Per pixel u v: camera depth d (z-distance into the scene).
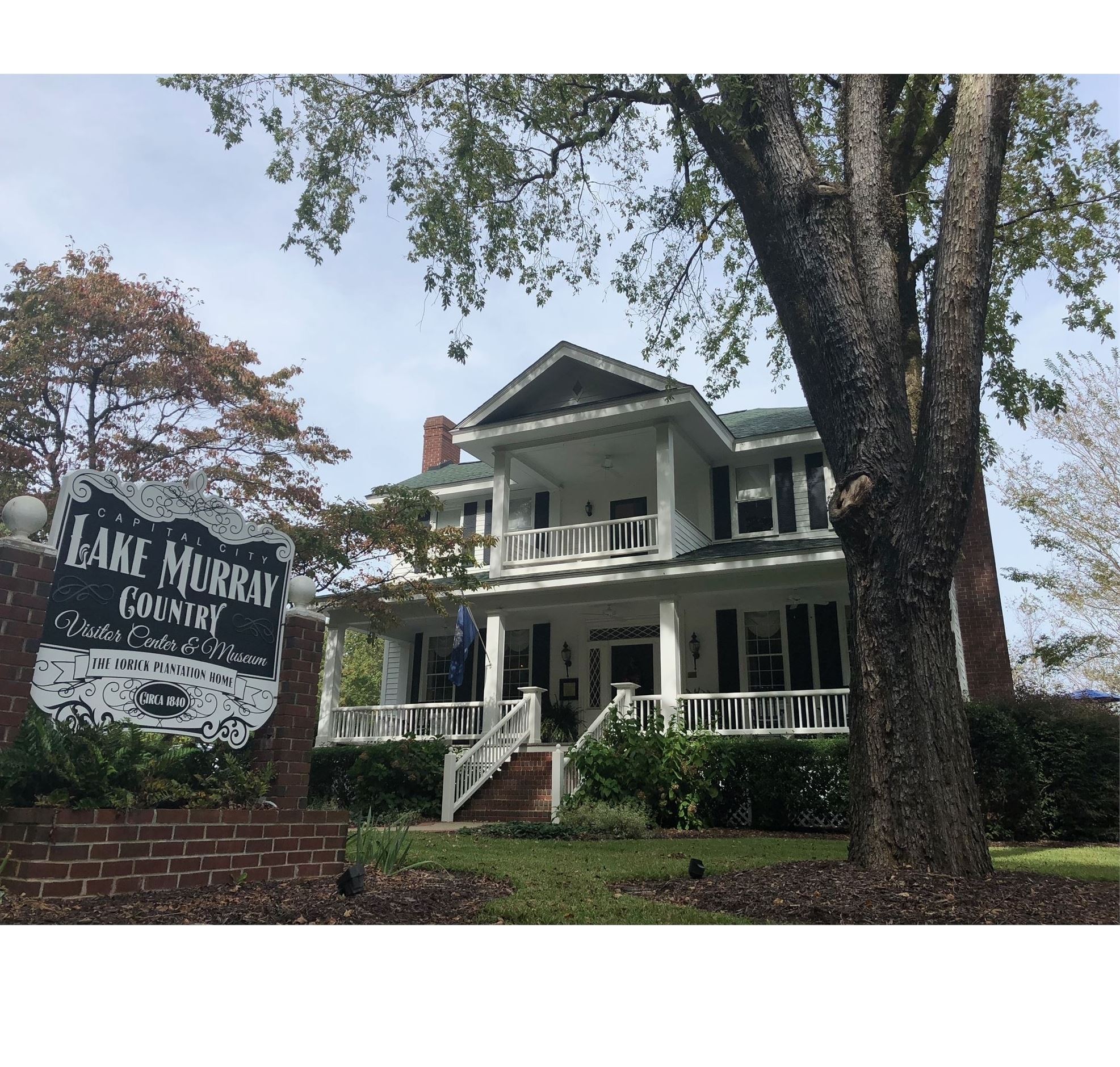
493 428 17.58
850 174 8.25
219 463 16.45
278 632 6.31
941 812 6.37
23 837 4.56
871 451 7.16
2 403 14.80
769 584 14.75
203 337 16.27
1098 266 13.25
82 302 14.99
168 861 5.02
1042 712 12.65
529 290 13.13
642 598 15.62
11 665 4.81
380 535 15.59
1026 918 5.06
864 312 7.52
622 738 13.27
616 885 6.53
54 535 5.10
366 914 4.79
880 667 6.82
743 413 21.86
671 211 12.95
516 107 11.67
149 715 5.38
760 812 12.75
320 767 15.99
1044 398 12.65
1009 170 12.98
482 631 19.50
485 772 14.41
